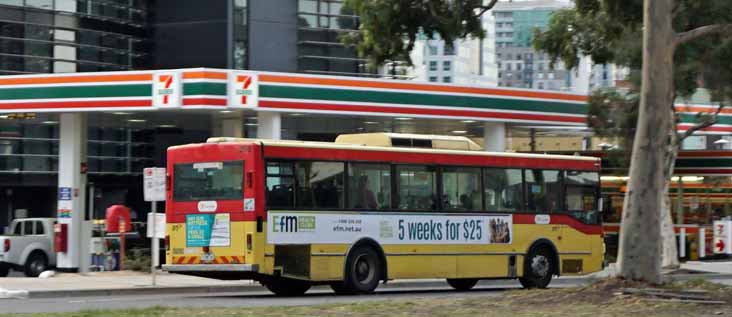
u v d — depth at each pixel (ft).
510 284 99.76
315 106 105.19
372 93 108.47
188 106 99.91
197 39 132.05
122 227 99.96
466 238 80.07
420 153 78.07
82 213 107.04
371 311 51.78
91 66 136.67
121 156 145.18
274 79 103.04
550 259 85.97
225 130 118.21
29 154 140.97
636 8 73.61
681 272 114.01
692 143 217.56
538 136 148.97
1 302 66.23
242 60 130.72
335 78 106.42
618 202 151.23
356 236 73.97
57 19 134.82
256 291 85.35
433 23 70.74
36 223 107.55
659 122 57.88
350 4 70.49
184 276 95.14
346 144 74.64
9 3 130.82
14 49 131.13
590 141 184.44
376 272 75.25
